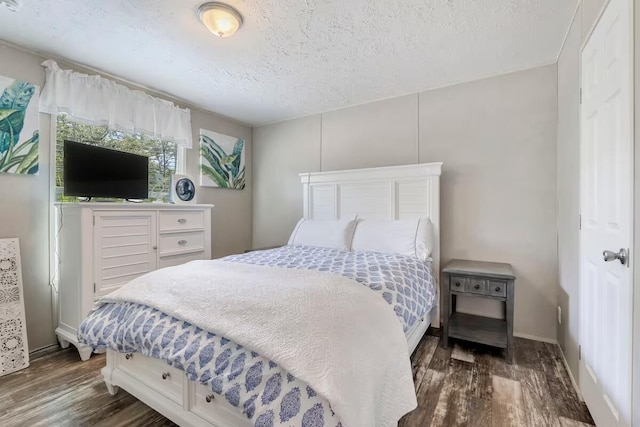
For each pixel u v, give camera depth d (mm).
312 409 981
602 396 1376
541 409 1606
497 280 2176
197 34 2082
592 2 1541
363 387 1062
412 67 2561
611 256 1206
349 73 2676
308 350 1069
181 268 1885
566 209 2098
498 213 2670
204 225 3164
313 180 3572
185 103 3410
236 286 1501
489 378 1912
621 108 1208
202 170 3598
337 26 1988
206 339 1258
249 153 4293
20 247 2238
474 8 1806
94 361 2168
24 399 1728
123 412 1617
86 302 2174
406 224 2732
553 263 2453
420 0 1736
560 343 2287
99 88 2594
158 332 1377
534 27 1993
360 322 1238
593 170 1528
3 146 2143
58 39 2137
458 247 2834
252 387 1067
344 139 3539
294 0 1731
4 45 2152
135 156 2811
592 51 1537
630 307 1116
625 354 1155
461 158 2838
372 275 1807
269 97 3244
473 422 1510
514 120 2611
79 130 2584
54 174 2414
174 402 1422
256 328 1183
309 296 1343
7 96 2160
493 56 2375
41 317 2338
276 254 2572
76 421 1545
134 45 2221
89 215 2211
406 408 1271
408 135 3113
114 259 2359
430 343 2430
